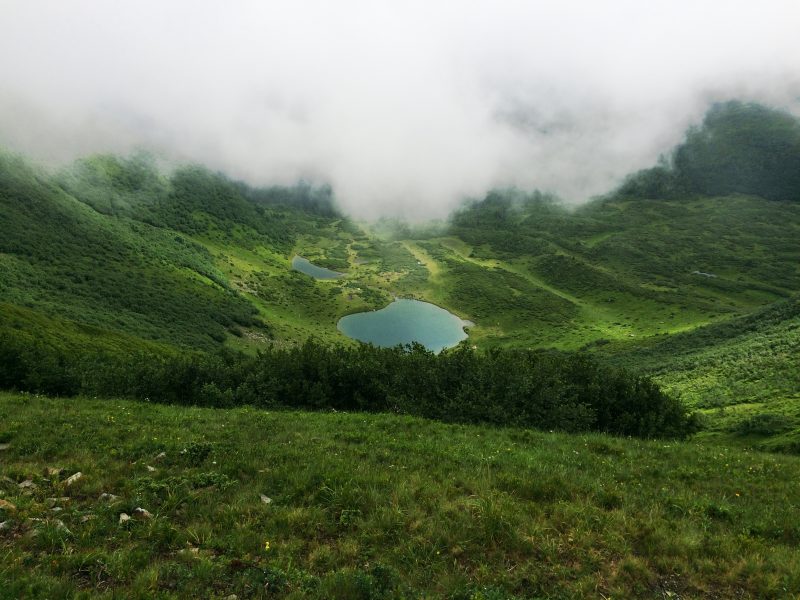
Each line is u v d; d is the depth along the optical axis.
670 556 10.97
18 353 52.59
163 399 42.88
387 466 15.80
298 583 9.16
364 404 37.06
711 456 20.83
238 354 63.38
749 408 71.50
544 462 17.48
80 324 136.62
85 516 11.30
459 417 29.91
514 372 35.03
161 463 15.48
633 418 36.91
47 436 17.67
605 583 9.86
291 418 24.67
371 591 8.96
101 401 27.92
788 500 15.31
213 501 12.50
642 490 15.14
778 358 95.81
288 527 11.30
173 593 8.64
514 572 10.03
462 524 11.52
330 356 41.16
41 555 9.53
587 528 11.82
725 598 9.72
